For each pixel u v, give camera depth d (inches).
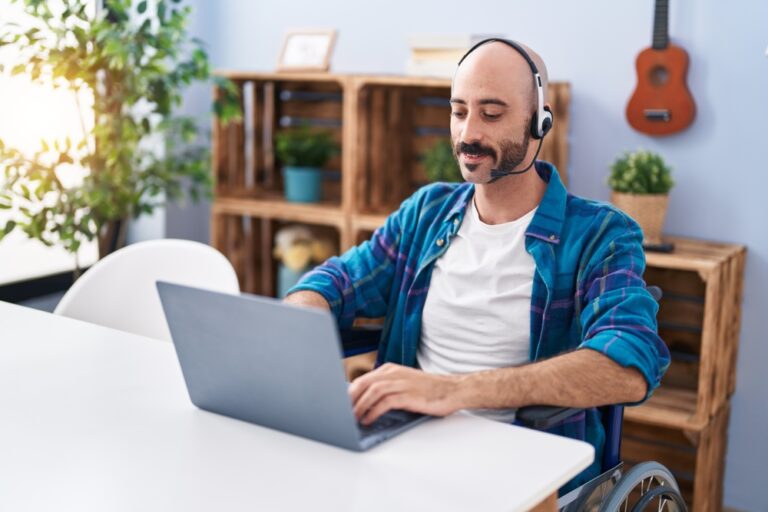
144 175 115.3
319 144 125.1
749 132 104.0
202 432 51.6
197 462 47.7
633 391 57.3
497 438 51.5
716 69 104.7
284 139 125.5
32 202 107.6
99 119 111.5
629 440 111.3
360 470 47.0
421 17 123.0
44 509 42.3
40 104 122.5
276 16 134.4
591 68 111.7
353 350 74.9
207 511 42.4
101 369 61.6
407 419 53.3
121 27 108.7
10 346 65.9
